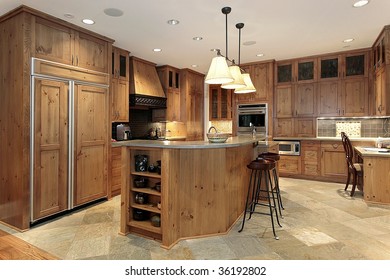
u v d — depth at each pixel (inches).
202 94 271.0
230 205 116.3
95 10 121.4
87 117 144.0
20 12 115.0
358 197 163.0
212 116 269.6
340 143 197.6
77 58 138.9
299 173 214.7
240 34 156.5
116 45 173.6
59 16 126.6
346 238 105.5
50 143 125.4
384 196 147.4
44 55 122.8
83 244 102.0
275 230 113.9
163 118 233.5
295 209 140.9
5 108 122.0
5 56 121.6
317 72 211.3
